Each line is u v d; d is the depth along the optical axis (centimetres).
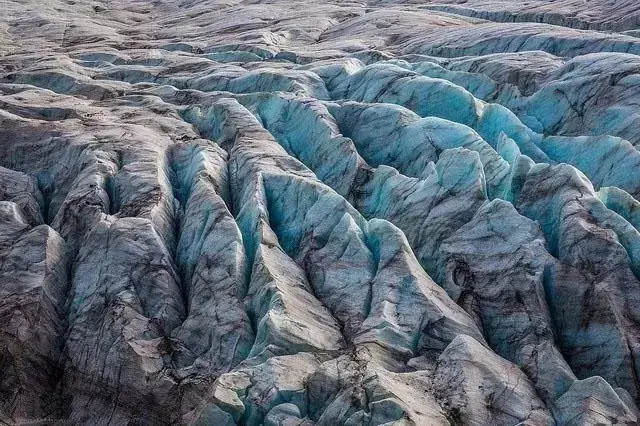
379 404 1293
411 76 3147
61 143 2628
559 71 2991
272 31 5216
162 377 1623
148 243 1978
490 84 3078
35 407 1678
